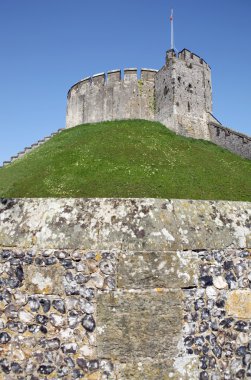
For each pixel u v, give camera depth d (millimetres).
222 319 3615
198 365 3441
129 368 3342
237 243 3834
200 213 3910
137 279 3504
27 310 3535
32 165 29609
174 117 41812
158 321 3453
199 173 26125
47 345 3451
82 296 3514
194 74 44656
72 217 3752
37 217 3787
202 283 3637
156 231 3643
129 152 29719
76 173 25438
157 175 24625
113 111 47625
